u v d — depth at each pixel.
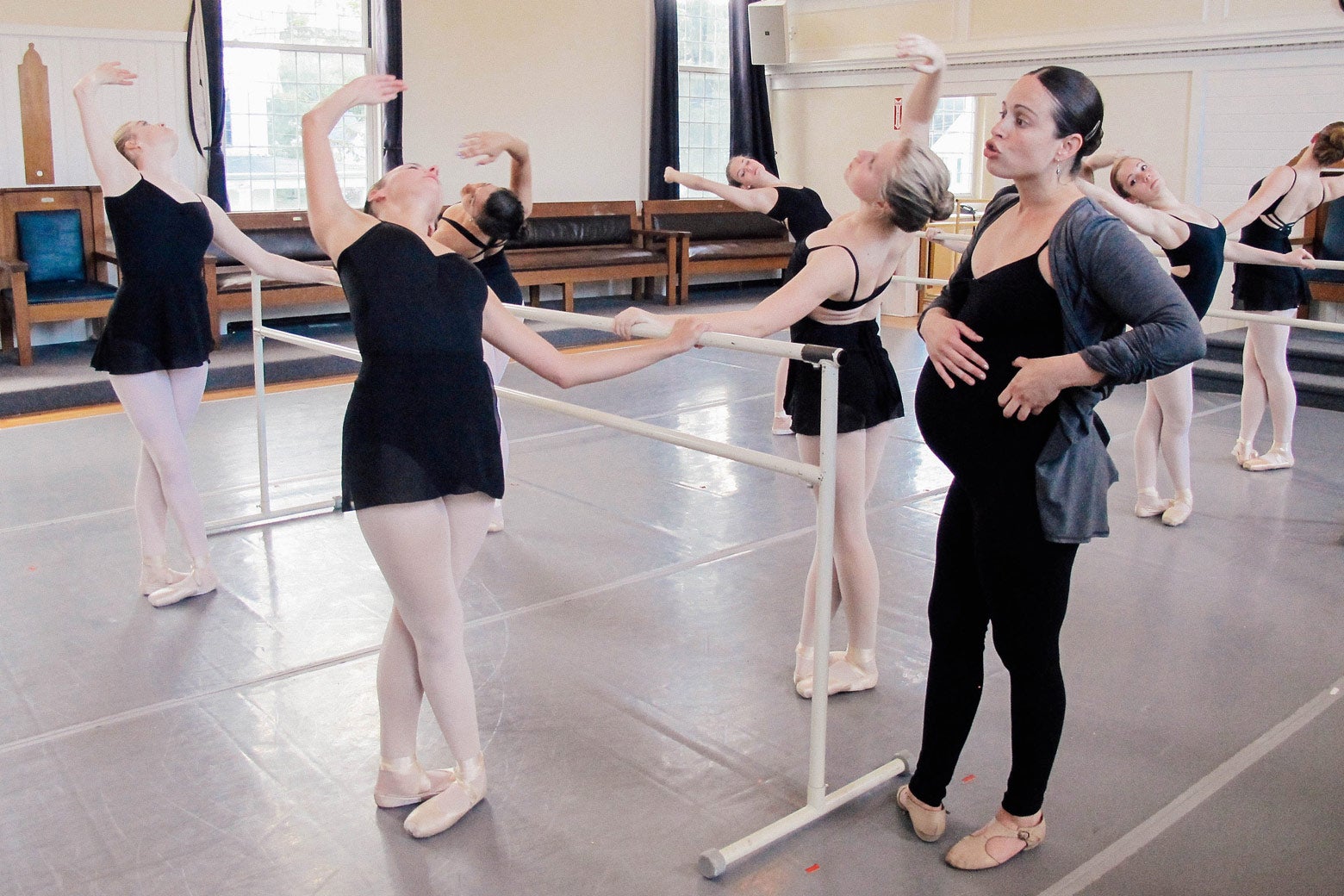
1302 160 4.73
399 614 2.29
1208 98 7.82
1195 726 2.71
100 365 3.29
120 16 7.35
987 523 1.96
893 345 8.19
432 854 2.22
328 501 4.41
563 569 3.77
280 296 7.42
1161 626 3.30
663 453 5.22
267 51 8.27
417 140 8.94
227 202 7.88
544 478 4.84
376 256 2.05
